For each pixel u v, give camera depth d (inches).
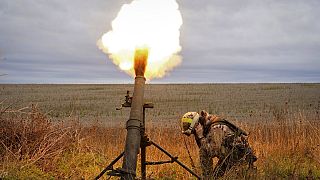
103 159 327.9
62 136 323.0
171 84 2600.9
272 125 528.1
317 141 350.3
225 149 230.1
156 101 1374.3
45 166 289.0
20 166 273.9
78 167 297.4
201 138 234.5
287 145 362.6
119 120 874.1
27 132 318.3
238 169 225.1
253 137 415.2
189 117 236.1
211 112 1006.4
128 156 177.6
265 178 238.5
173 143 403.5
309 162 303.6
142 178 219.3
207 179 221.6
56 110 1094.4
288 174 263.7
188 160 317.1
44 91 2014.0
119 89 2208.4
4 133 316.5
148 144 215.8
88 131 482.6
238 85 2266.2
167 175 272.4
